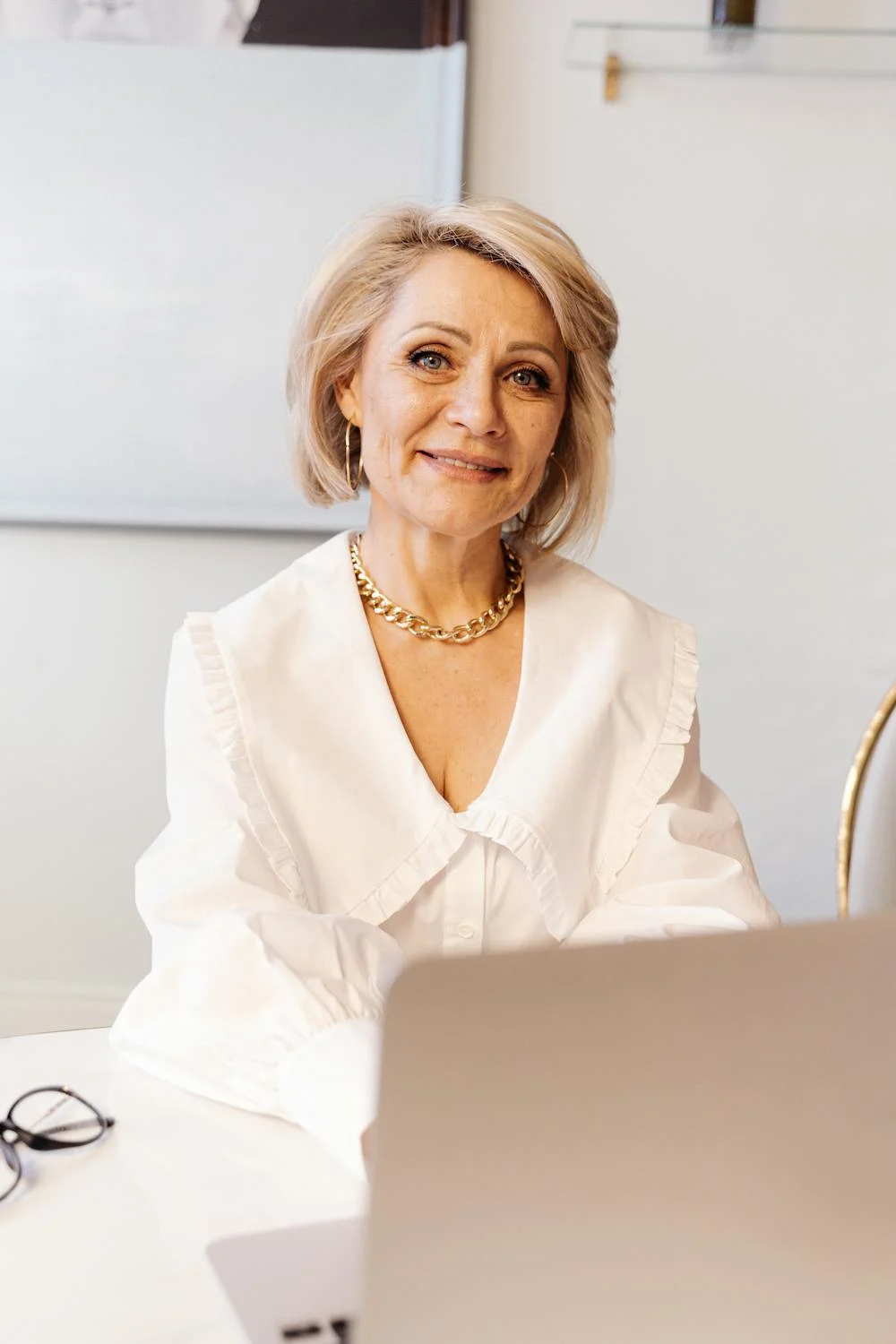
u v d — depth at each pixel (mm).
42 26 2326
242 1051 940
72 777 2592
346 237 1194
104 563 2518
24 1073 970
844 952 472
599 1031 462
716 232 2482
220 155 2381
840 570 2617
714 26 2229
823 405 2555
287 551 2523
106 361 2438
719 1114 478
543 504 1334
